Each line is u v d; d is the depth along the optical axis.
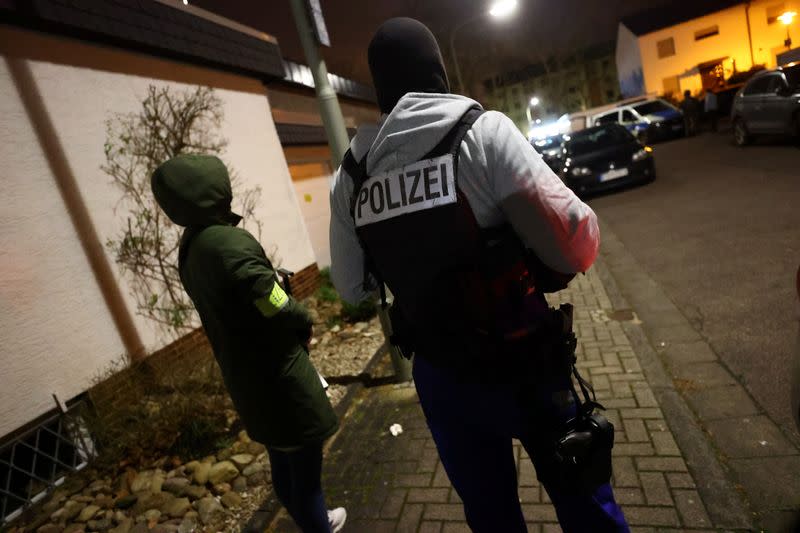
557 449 1.16
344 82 12.30
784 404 2.52
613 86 54.03
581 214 1.08
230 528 2.49
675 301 4.13
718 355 3.14
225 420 3.35
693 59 32.12
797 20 29.50
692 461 2.24
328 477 2.74
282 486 2.03
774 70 10.35
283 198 6.53
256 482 2.77
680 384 2.92
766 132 10.53
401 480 2.57
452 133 1.08
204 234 1.71
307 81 9.49
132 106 4.41
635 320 3.94
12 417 3.02
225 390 3.52
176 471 2.95
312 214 8.10
